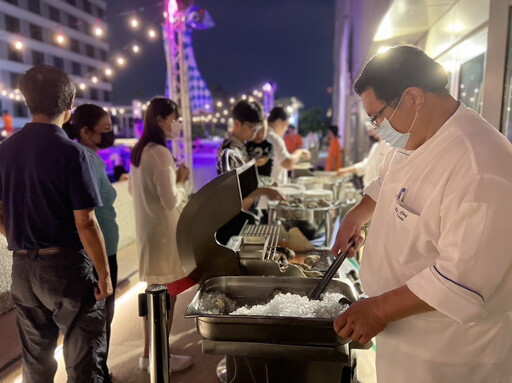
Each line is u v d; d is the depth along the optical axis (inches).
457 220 38.2
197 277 68.2
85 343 68.0
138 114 655.1
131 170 97.5
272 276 64.5
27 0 1718.8
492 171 37.3
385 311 41.1
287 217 108.9
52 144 62.1
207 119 1178.6
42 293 65.0
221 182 63.2
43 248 63.8
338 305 52.5
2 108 1590.8
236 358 64.1
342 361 49.2
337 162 321.1
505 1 93.5
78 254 66.0
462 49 135.3
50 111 64.0
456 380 43.4
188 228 64.4
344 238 60.6
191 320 122.0
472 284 37.5
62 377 93.8
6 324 117.5
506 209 36.6
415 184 43.3
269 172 129.4
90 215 64.4
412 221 42.9
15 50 1665.8
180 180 107.0
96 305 69.1
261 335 49.1
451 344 42.8
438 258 39.7
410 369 45.2
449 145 40.7
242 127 105.9
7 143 64.0
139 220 96.2
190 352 104.1
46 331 69.1
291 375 62.6
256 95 753.0
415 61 41.5
